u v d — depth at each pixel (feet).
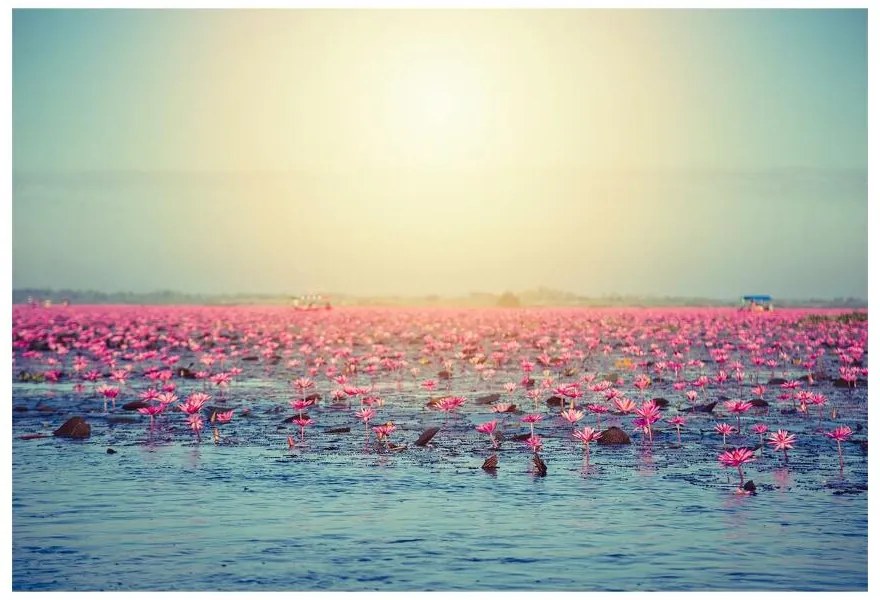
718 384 70.38
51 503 35.19
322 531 31.58
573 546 29.99
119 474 39.65
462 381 75.10
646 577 27.63
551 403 60.39
